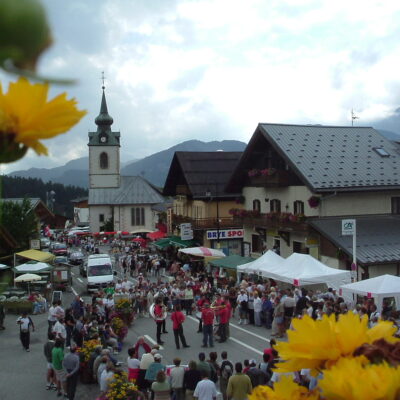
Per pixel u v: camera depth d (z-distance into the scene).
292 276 20.34
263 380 11.07
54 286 33.06
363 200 28.22
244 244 38.00
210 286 25.44
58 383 13.77
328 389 1.04
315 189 26.84
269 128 32.44
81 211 122.19
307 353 1.14
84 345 15.64
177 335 18.02
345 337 1.14
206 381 10.62
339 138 32.44
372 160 30.17
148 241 65.44
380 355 1.10
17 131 0.75
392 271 23.97
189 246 41.78
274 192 32.94
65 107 0.76
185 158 46.97
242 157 35.12
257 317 20.62
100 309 20.41
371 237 25.33
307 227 27.08
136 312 24.05
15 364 16.98
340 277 20.25
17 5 0.62
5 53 0.63
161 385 11.07
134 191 79.19
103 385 12.17
